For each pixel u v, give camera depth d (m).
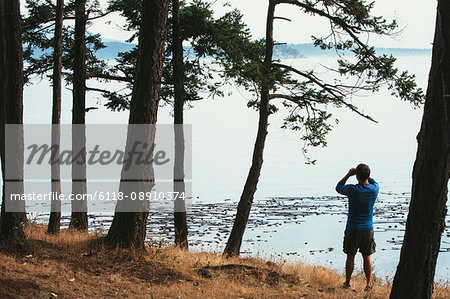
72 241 11.09
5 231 9.66
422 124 7.27
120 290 8.43
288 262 13.46
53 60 18.23
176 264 10.37
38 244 10.06
